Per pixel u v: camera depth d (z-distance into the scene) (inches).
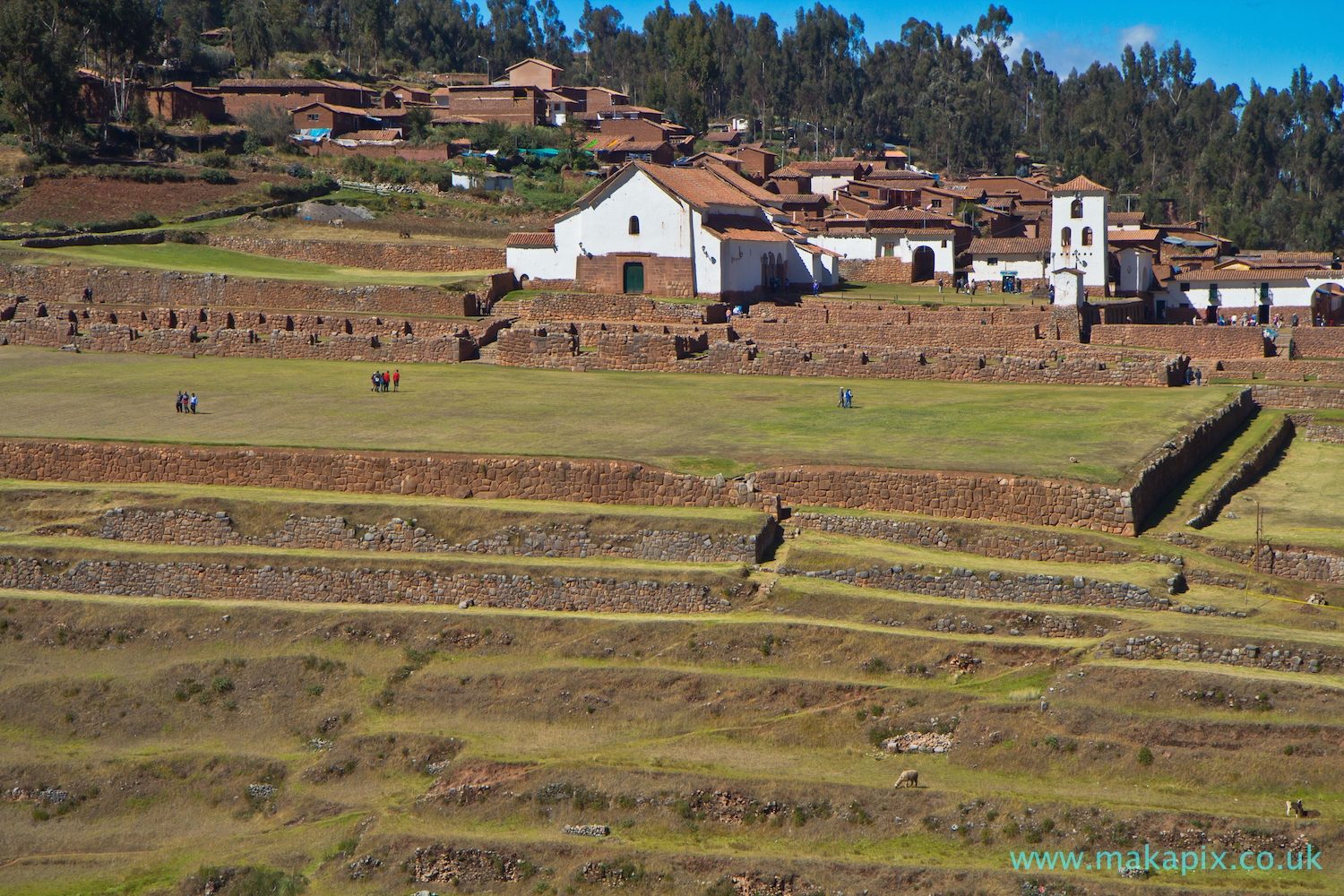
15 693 2741.1
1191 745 2284.7
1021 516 3006.9
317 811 2452.0
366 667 2758.4
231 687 2751.0
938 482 3061.0
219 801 2516.0
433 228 7504.9
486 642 2780.5
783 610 2773.1
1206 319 6678.2
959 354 4630.9
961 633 2659.9
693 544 2952.8
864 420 3774.6
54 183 7509.8
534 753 2487.7
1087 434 3540.8
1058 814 2181.3
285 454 3329.2
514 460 3238.2
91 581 3041.3
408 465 3272.6
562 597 2871.6
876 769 2384.4
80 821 2492.6
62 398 4116.6
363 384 4416.8
